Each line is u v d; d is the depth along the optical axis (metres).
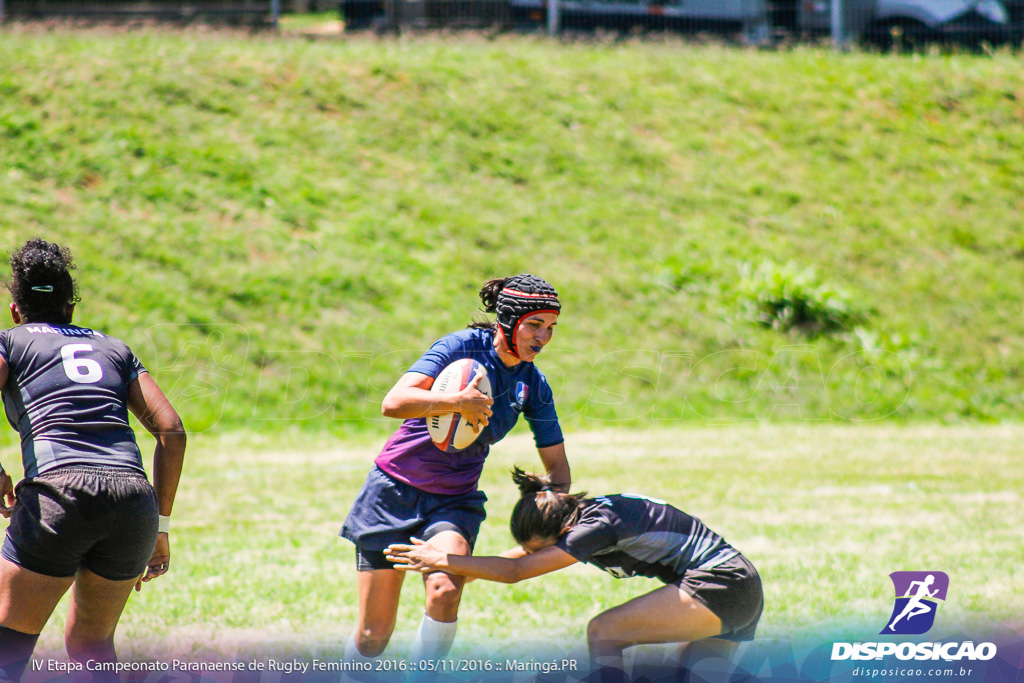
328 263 47.53
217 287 44.97
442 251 49.94
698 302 49.06
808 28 72.38
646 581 20.08
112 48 58.47
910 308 51.00
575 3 69.94
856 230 55.62
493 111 59.75
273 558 22.31
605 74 64.62
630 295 48.88
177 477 13.07
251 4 74.94
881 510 27.52
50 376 12.27
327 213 50.75
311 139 55.19
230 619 17.39
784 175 59.06
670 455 36.16
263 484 31.36
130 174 49.53
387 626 14.23
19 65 54.66
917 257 54.44
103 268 44.06
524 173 56.09
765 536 24.30
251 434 39.25
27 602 11.64
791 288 48.72
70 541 11.55
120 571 12.16
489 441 14.47
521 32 69.31
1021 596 18.69
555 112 60.69
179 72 57.09
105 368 12.66
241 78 58.06
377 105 58.59
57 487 11.58
